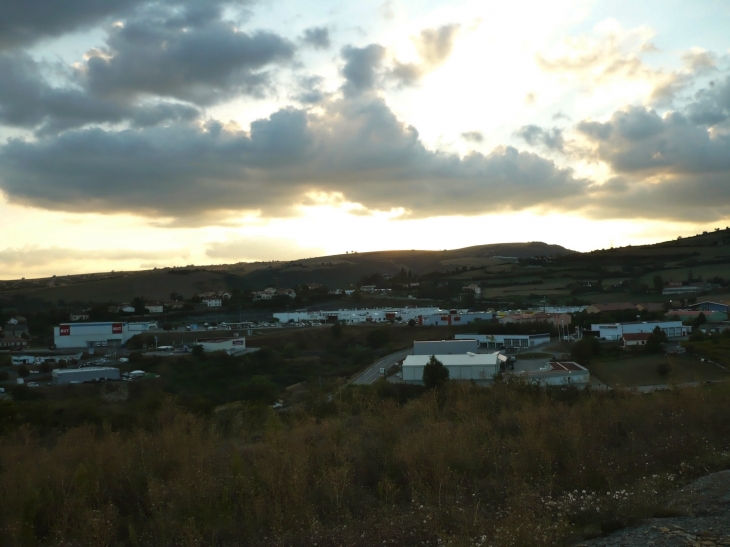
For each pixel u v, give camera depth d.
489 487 13.01
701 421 17.16
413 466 13.84
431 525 10.57
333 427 17.80
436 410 22.61
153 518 12.02
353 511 12.12
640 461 14.30
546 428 16.48
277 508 11.58
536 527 9.37
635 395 26.23
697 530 9.03
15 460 15.41
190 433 18.59
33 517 11.83
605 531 9.71
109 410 31.11
